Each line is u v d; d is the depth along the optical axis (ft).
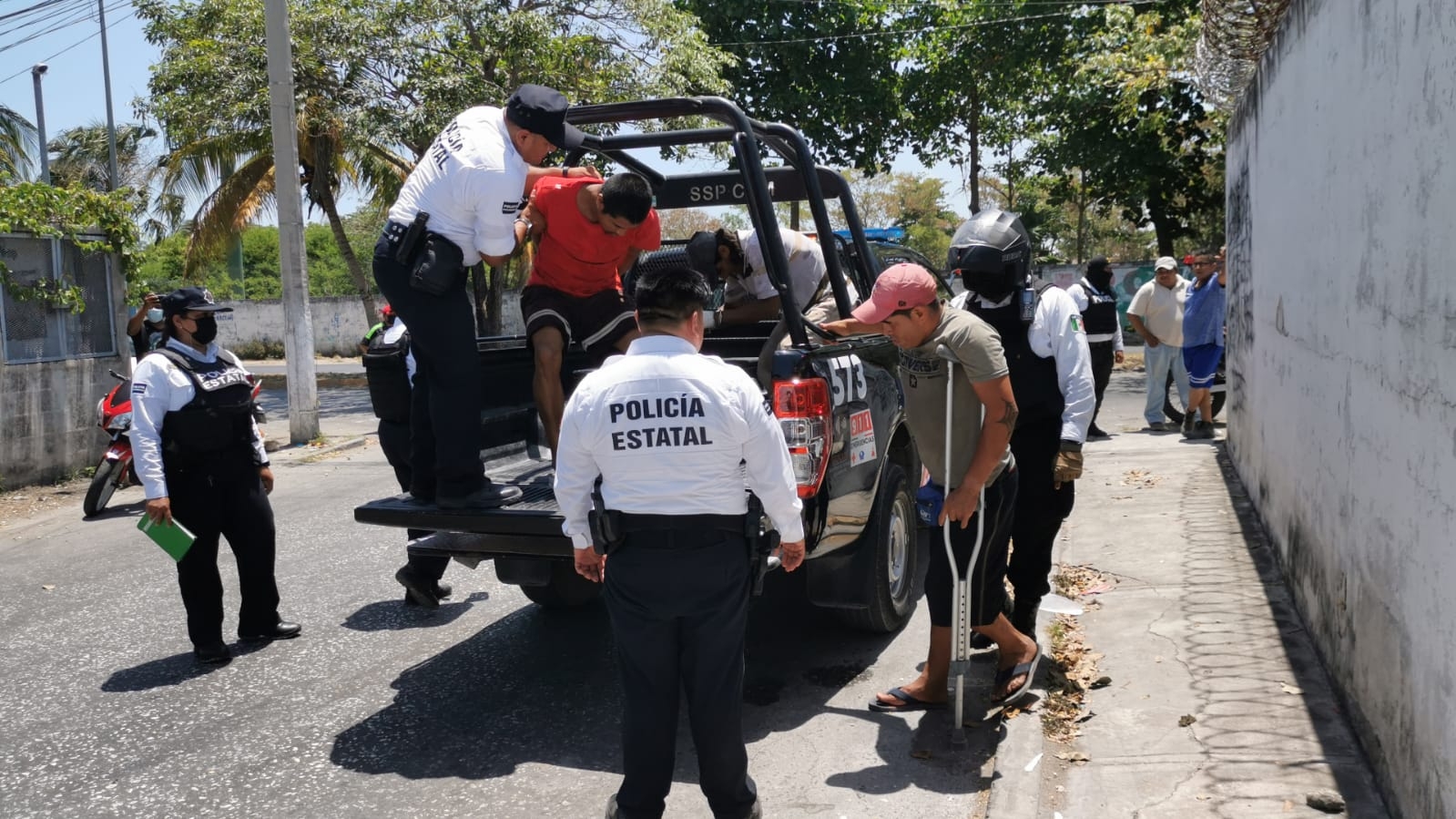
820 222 16.70
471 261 14.89
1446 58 9.54
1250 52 23.08
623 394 10.46
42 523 31.07
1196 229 85.46
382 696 16.24
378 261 14.67
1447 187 9.41
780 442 10.84
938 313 12.98
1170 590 18.17
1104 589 18.53
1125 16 70.79
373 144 59.00
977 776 12.84
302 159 65.62
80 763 14.24
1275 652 15.23
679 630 10.67
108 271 39.70
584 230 16.08
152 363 16.96
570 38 60.03
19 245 36.17
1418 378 10.17
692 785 12.98
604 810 12.46
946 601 14.02
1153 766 12.24
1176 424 38.29
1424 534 9.89
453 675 17.02
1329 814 10.94
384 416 18.06
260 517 18.47
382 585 22.34
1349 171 13.56
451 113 56.49
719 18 76.54
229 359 18.15
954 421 13.15
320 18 55.83
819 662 16.99
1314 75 16.26
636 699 10.78
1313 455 15.64
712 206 19.08
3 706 16.42
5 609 21.93
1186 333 33.24
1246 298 25.11
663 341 10.74
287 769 13.84
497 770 13.62
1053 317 14.33
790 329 14.53
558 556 14.71
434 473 15.34
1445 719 9.23
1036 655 14.48
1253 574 18.75
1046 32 79.30
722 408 10.38
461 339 14.79
